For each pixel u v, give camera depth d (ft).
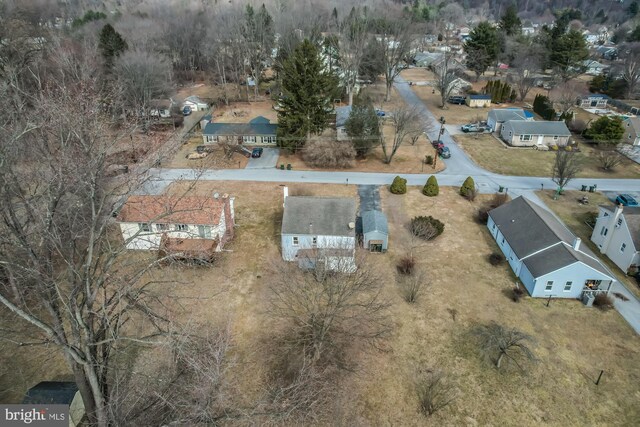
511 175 171.32
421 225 125.49
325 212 115.65
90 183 60.80
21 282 78.02
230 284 107.14
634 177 170.81
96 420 66.13
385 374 84.53
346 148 171.94
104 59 216.74
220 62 284.61
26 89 140.26
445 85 252.62
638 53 295.69
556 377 84.53
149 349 84.64
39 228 63.46
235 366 85.25
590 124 217.77
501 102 270.26
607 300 102.06
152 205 112.06
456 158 186.29
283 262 114.83
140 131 162.71
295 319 92.02
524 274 108.68
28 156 78.89
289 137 176.14
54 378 80.94
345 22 294.46
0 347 85.97
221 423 72.79
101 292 95.86
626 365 87.40
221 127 194.90
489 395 80.84
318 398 75.46
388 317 97.91
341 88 240.12
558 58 289.12
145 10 395.34
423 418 76.64
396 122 173.47
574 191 159.53
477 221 138.21
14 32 190.19
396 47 286.46
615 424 76.07
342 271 91.97
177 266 106.11
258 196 150.82
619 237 116.98
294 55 174.70
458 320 97.91
